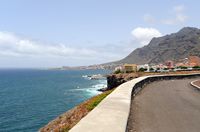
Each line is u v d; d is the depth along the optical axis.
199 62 157.12
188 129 10.38
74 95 93.00
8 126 45.97
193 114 13.64
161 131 9.96
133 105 15.97
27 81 189.88
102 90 101.75
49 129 20.19
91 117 9.32
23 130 42.84
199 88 27.56
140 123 11.17
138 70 89.00
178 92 25.03
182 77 50.38
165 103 17.34
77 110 19.17
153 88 28.64
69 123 17.61
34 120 51.19
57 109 64.69
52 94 100.25
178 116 12.95
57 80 195.50
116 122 8.77
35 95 98.88
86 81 173.75
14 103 77.88
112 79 75.88
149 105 16.27
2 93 108.88
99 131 7.46
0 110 64.50
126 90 18.67
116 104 12.49
